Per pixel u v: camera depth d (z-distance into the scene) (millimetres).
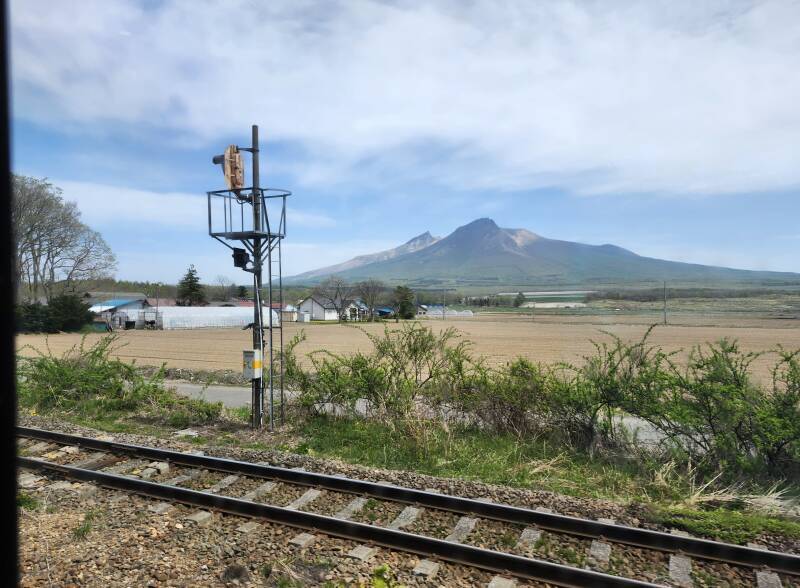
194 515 6125
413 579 4832
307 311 106375
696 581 4887
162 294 112188
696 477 7730
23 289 59844
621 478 7707
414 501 6539
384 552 5301
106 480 7219
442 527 5941
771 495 6852
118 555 5184
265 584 4734
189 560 5117
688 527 5871
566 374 9914
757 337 43781
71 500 6707
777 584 4773
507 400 9727
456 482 7250
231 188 10656
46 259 61594
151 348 38750
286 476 7340
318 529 5754
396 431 9617
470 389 10211
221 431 10805
